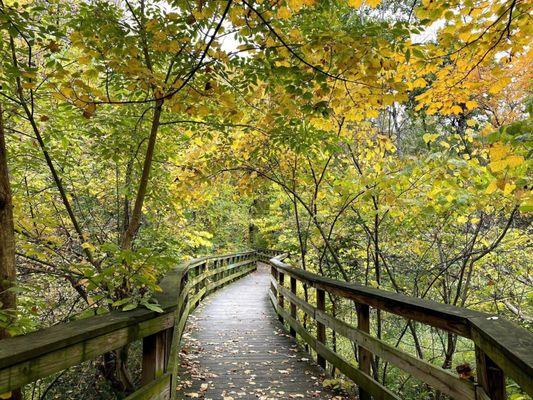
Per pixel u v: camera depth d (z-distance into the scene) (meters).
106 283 3.18
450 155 3.90
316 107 3.15
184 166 5.29
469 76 3.38
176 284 4.00
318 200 6.46
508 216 4.77
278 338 6.57
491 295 5.86
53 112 4.25
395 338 7.07
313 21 3.44
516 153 2.78
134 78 3.30
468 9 2.75
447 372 2.15
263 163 6.24
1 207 2.44
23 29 2.91
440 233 5.30
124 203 6.20
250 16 2.66
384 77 3.56
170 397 3.00
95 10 3.24
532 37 2.88
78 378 5.40
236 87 3.46
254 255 21.41
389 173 4.29
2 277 2.43
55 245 3.80
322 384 4.43
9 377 1.35
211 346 6.03
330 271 6.95
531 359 1.25
